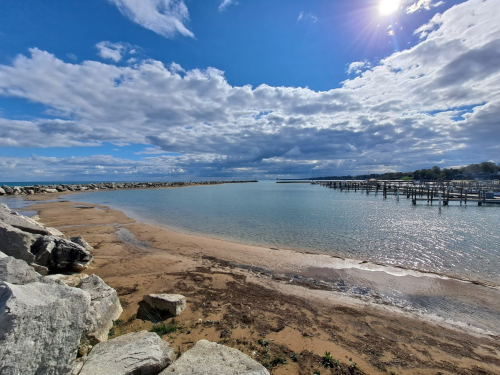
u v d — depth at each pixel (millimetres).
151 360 3664
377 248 13062
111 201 37531
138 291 7148
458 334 5812
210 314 6008
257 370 3574
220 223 19844
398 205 34094
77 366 3516
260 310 6457
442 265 10625
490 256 11742
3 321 2670
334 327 5848
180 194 55094
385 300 7473
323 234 16156
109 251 11250
